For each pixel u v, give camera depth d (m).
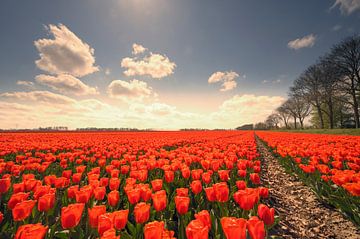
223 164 7.38
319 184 6.13
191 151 9.80
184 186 5.30
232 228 1.82
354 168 6.26
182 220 2.98
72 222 2.46
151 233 1.96
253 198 2.96
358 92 39.47
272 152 15.67
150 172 6.38
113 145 12.88
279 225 4.60
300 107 68.94
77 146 12.99
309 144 12.66
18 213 2.65
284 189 7.43
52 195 3.03
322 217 5.05
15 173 5.60
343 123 59.31
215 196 3.37
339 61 37.88
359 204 4.46
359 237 4.16
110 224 2.25
